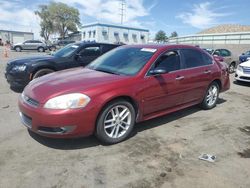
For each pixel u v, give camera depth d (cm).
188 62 528
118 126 407
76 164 343
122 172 329
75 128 359
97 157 363
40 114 353
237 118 558
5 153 366
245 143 429
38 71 734
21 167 332
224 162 362
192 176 325
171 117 544
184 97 516
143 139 428
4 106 593
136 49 504
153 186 303
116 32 5134
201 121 528
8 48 4138
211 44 4269
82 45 825
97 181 309
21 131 443
